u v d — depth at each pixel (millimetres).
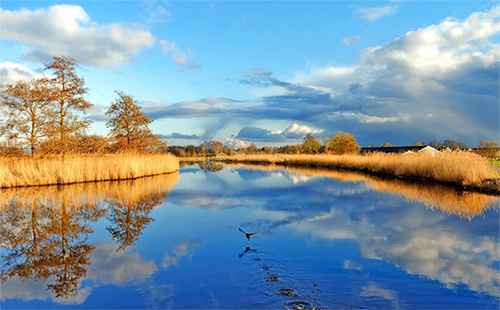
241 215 10359
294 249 6887
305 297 4645
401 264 5973
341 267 5828
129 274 5621
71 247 7254
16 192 15570
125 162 22250
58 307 4488
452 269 5727
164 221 9609
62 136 20703
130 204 12422
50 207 11844
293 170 32094
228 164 49125
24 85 18953
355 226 8828
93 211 11133
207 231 8422
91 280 5398
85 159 20938
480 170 16234
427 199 13070
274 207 11680
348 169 32562
